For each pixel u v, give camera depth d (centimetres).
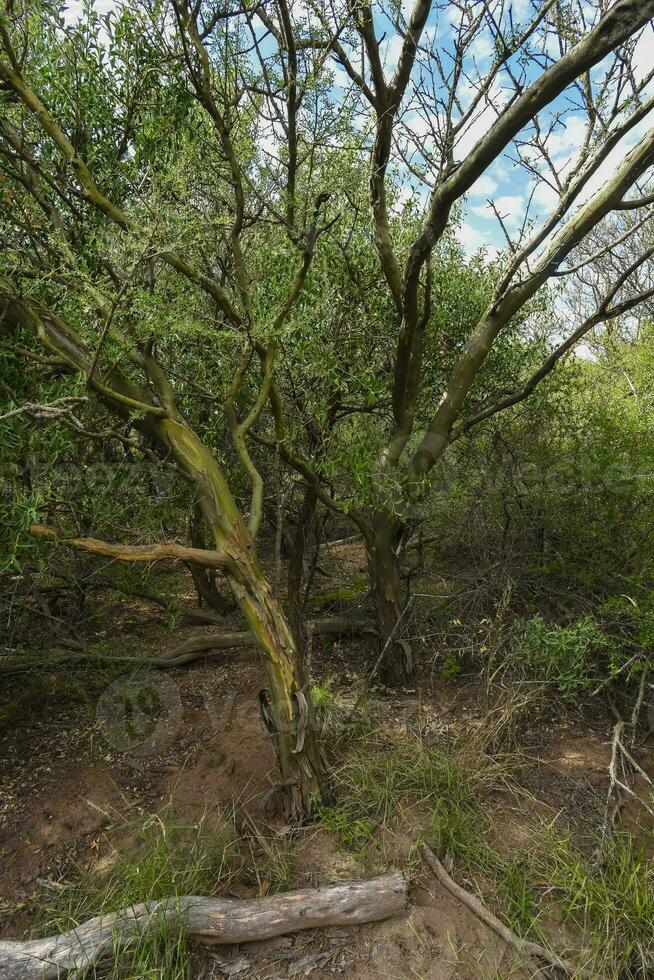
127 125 290
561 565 354
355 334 343
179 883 220
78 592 383
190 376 309
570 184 281
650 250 297
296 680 245
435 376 392
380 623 342
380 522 332
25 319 232
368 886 214
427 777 262
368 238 351
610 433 371
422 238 267
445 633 350
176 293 261
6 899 229
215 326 284
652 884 221
